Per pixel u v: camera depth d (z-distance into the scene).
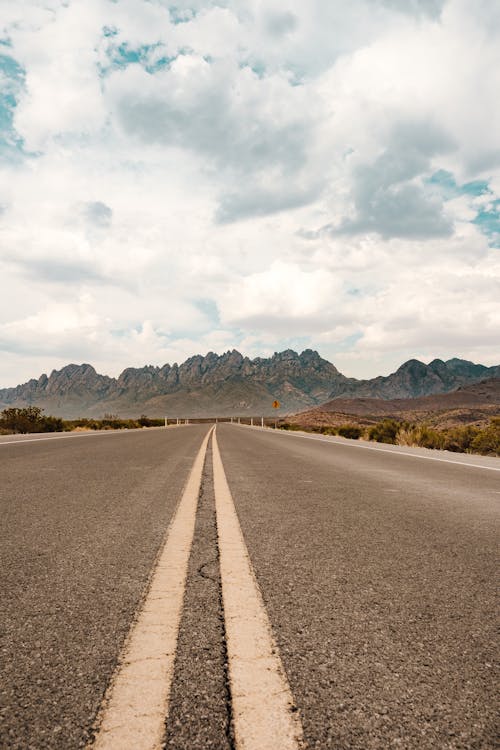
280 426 52.50
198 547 3.01
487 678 1.44
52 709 1.24
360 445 15.66
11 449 11.55
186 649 1.59
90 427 36.75
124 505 4.52
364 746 1.11
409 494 5.41
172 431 31.91
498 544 3.16
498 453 15.17
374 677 1.43
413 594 2.19
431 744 1.13
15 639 1.67
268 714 1.22
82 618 1.86
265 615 1.91
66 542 3.12
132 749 1.08
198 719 1.20
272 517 4.02
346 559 2.77
